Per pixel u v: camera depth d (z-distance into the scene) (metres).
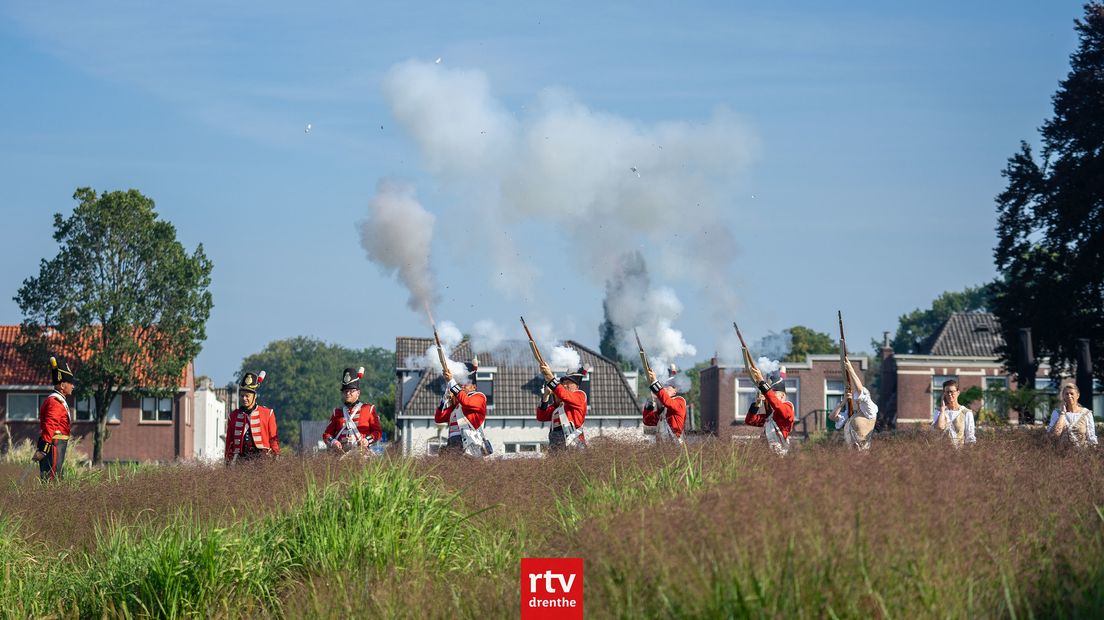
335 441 31.30
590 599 14.42
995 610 13.41
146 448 121.56
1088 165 87.81
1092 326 87.56
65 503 25.75
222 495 24.41
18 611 19.95
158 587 19.58
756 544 13.59
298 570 19.70
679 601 13.24
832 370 109.00
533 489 22.75
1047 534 16.16
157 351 114.94
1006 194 91.69
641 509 16.72
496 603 16.39
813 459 18.42
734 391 101.94
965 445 23.27
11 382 118.94
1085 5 90.69
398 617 17.12
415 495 20.84
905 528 14.12
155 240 113.12
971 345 117.19
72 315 111.69
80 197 111.75
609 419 94.56
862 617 12.80
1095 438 28.02
